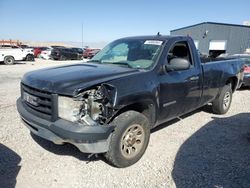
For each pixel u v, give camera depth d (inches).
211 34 1366.9
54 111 131.0
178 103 181.3
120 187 129.9
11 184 129.6
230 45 1323.8
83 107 126.8
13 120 221.3
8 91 348.8
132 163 149.8
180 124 222.7
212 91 225.5
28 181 132.7
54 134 130.8
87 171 143.2
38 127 138.4
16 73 572.1
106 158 143.2
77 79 135.3
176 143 182.5
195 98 201.0
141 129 150.5
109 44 213.3
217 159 159.8
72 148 169.3
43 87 134.8
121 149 141.2
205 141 187.5
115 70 155.2
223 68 236.4
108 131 130.1
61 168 145.5
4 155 158.1
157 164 152.6
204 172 144.3
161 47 174.2
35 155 159.3
